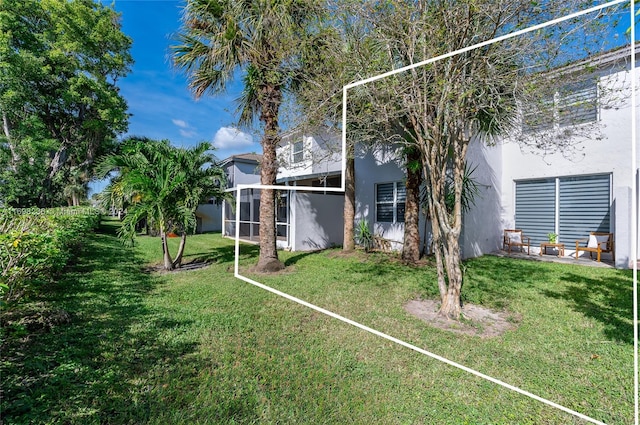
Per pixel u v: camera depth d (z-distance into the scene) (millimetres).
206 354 3688
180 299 5750
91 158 22672
